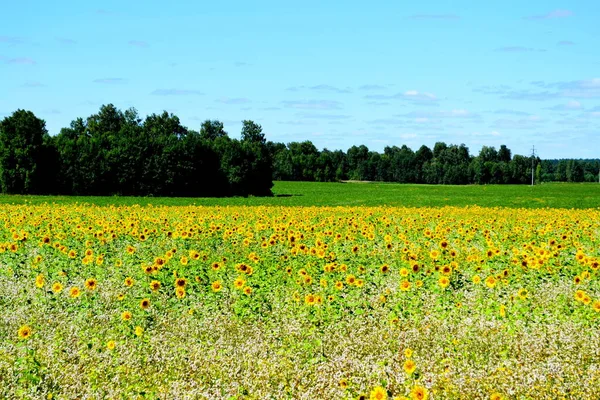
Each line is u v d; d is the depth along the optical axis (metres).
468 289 12.08
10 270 14.01
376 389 6.61
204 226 23.27
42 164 74.06
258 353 8.70
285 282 12.84
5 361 8.27
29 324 9.85
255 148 88.44
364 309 10.62
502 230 22.94
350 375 7.95
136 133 85.88
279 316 10.26
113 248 17.47
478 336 9.15
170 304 11.05
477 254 14.74
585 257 13.31
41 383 7.66
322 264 14.38
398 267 14.65
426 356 8.52
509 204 60.25
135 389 7.55
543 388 7.43
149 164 79.00
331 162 188.50
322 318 9.92
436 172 197.38
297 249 14.84
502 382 7.60
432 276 12.62
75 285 12.80
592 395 7.26
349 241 19.16
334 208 40.16
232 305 10.81
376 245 18.55
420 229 23.28
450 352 8.59
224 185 85.31
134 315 10.20
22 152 72.44
